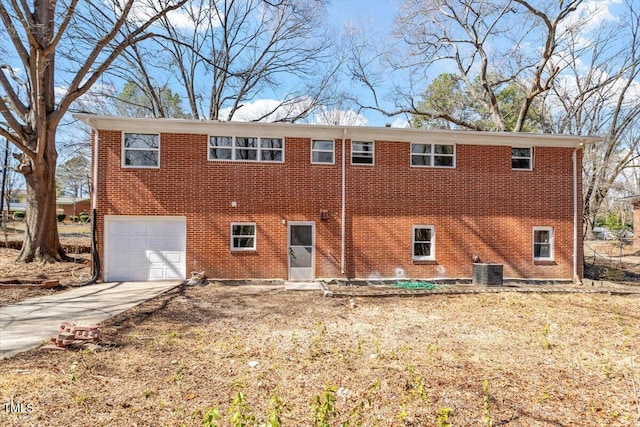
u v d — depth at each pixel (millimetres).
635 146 27531
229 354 5988
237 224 13477
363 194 14070
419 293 11250
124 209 12836
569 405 4570
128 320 7930
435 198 14414
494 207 14680
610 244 29500
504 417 4230
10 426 3729
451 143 14578
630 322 8461
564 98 27438
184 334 7047
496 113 23734
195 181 13266
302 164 13805
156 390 4629
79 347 6086
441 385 5000
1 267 13500
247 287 12312
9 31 12922
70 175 35438
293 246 13758
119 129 12859
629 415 4340
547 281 14578
